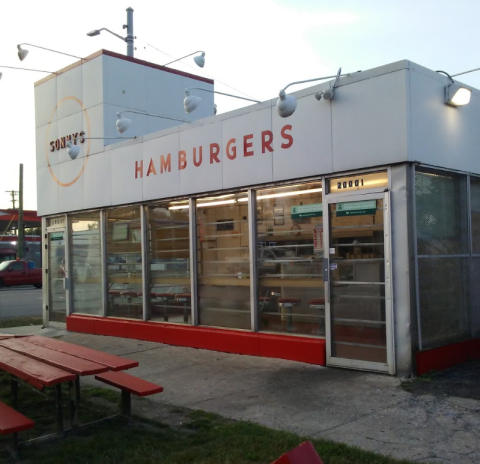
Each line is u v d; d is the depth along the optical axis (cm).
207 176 898
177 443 474
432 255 690
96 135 1127
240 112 843
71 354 562
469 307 751
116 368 492
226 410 569
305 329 775
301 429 501
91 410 585
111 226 1112
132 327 1035
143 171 1017
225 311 888
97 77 1126
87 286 1180
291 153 775
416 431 484
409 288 648
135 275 1056
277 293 812
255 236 838
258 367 750
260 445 456
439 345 692
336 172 722
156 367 790
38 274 3059
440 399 568
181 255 959
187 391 651
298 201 782
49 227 1287
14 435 464
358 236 702
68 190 1204
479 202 785
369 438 471
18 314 1617
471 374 662
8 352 588
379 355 677
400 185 659
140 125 1174
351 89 704
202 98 1300
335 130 721
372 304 686
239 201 863
